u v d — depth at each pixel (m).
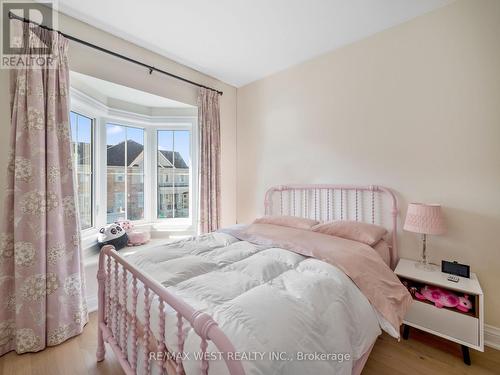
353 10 1.91
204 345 0.71
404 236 2.07
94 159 2.75
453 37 1.83
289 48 2.44
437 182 1.92
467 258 1.80
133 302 1.15
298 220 2.37
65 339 1.78
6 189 1.62
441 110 1.89
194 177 3.30
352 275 1.38
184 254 1.62
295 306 1.01
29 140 1.64
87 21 2.02
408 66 2.04
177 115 3.28
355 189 2.32
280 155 2.95
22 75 1.64
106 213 2.88
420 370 1.49
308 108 2.68
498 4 1.67
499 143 1.68
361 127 2.31
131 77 2.38
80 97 2.37
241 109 3.37
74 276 1.85
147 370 1.04
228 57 2.62
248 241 1.98
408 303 1.48
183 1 1.80
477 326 1.46
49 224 1.71
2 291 1.62
